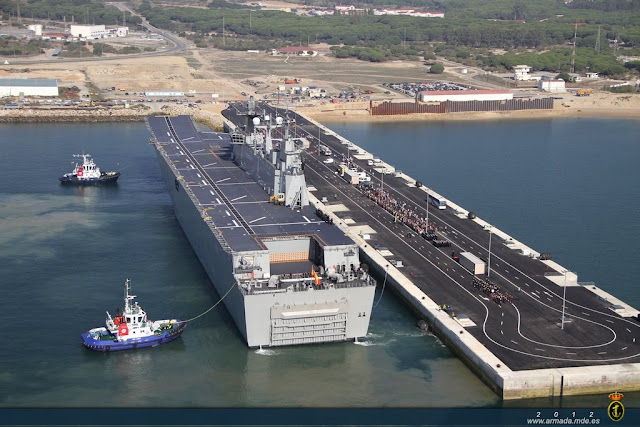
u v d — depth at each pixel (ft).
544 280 518.78
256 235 502.79
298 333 437.99
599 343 428.15
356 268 470.80
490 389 402.52
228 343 448.24
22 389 399.85
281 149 584.81
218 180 646.33
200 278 540.11
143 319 447.83
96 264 562.25
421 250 572.92
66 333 458.50
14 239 610.65
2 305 492.13
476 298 488.02
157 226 650.02
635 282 546.67
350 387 404.36
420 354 438.81
